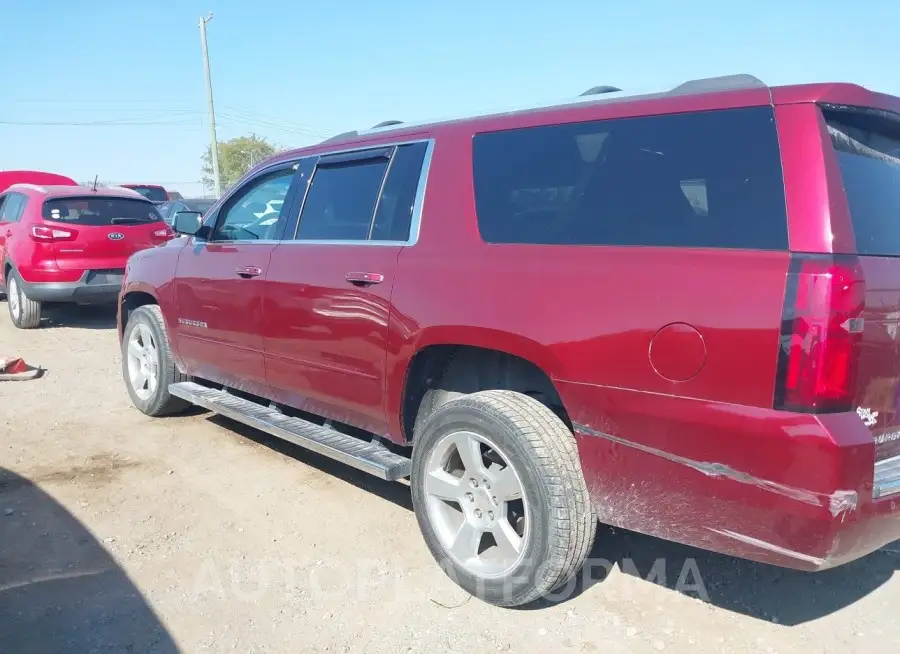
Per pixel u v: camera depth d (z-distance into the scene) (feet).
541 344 9.22
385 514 13.32
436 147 11.55
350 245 12.38
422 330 10.68
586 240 9.34
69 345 28.30
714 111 8.61
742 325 7.64
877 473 7.91
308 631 9.82
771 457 7.50
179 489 14.33
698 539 8.35
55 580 10.93
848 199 7.90
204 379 18.34
